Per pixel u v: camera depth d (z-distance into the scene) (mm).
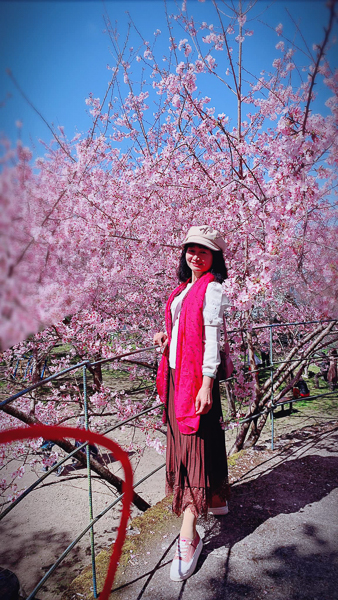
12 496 3963
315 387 9188
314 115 2068
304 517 2156
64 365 6070
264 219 3090
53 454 4309
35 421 2785
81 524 4742
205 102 5105
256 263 3043
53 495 5363
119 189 4863
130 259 4637
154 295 5727
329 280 2488
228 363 2012
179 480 1830
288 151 2301
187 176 5156
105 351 4656
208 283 1790
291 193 2471
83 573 1879
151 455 6051
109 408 4832
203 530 2070
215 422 1852
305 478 2596
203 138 5316
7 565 4047
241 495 2418
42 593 3668
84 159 3580
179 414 1702
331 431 3422
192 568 1744
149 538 2061
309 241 2496
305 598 1600
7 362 5605
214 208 4738
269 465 2818
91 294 3406
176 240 5312
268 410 3201
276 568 1775
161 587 1710
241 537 2002
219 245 1896
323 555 1852
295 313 5348
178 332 1758
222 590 1662
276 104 3438
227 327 4047
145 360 5938
